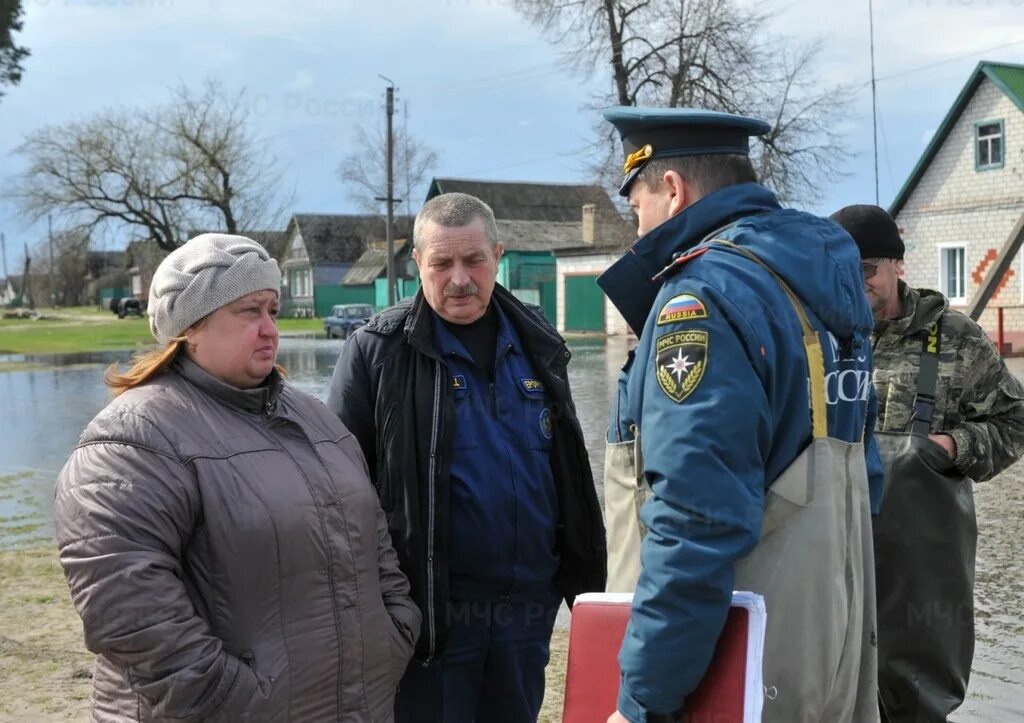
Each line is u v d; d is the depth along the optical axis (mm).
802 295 2020
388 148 32094
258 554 2111
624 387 2252
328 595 2211
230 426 2213
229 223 46125
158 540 2049
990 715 3791
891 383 3189
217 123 44844
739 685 1834
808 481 1968
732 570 1842
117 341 38094
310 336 41531
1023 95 25906
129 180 44219
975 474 3141
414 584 2678
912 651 3076
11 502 8102
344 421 2775
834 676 2012
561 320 39688
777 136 26391
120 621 1972
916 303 3197
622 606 2033
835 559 1984
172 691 1972
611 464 2285
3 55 7926
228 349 2240
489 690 2893
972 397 3203
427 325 2773
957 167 27797
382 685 2350
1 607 5016
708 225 2156
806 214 2195
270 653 2111
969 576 3133
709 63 27281
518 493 2801
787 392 1957
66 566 2027
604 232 36781
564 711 2045
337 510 2258
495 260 2801
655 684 1836
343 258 63156
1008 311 26453
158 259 54125
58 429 13070
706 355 1880
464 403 2799
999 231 26906
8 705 3787
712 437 1836
